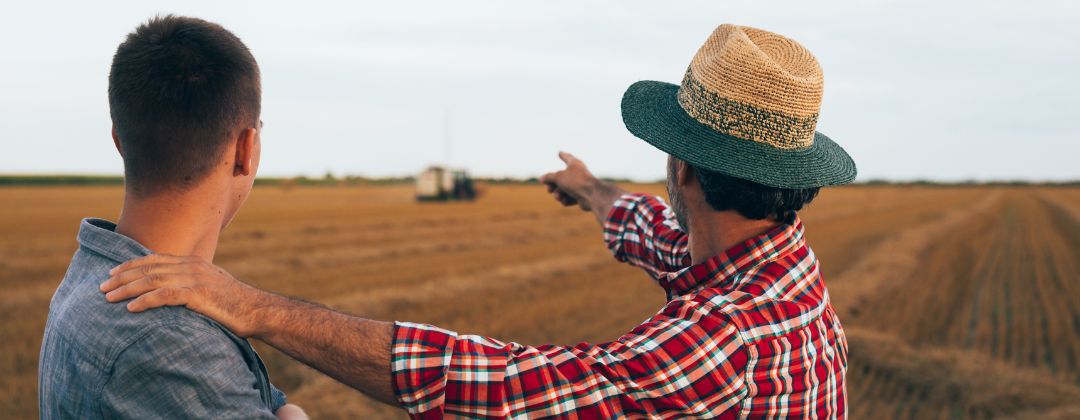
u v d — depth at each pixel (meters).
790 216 1.36
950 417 6.75
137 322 1.00
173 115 1.07
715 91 1.29
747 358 1.18
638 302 12.11
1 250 14.83
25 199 34.66
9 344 7.47
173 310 1.03
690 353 1.16
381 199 46.16
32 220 22.48
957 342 10.12
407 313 10.44
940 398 7.21
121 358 0.99
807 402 1.26
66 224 21.56
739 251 1.31
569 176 2.18
